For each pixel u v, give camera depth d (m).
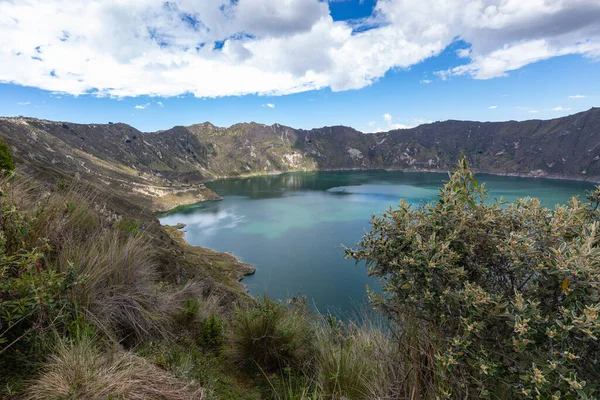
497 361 1.89
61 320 2.36
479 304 1.89
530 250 1.95
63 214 3.59
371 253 2.53
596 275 1.61
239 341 3.99
